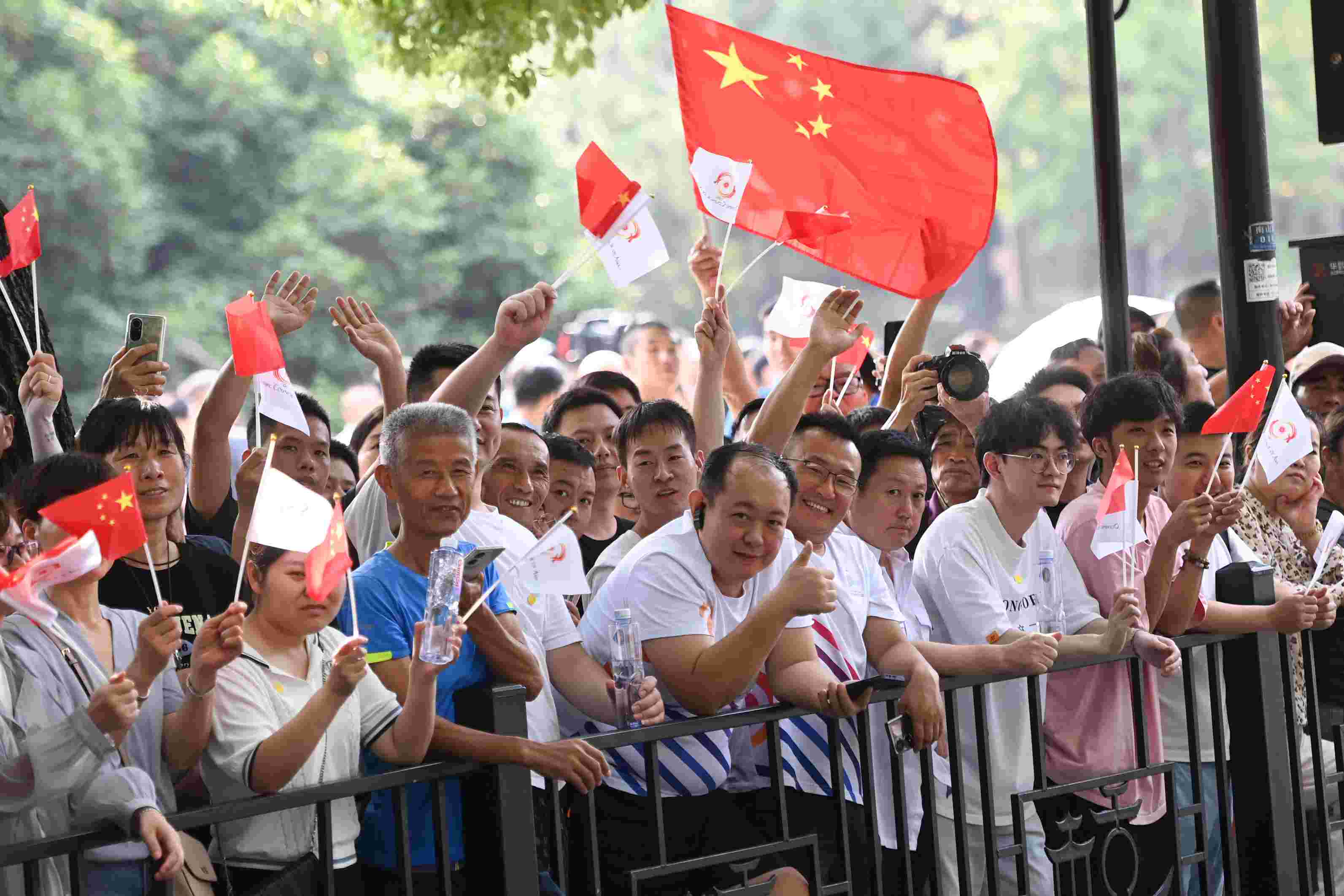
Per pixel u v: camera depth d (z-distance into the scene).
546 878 5.21
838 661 5.64
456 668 5.09
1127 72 42.72
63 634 3.97
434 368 6.49
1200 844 6.02
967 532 6.02
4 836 4.32
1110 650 5.71
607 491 6.81
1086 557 6.25
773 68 7.65
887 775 5.95
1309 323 8.56
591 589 5.96
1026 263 48.94
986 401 7.03
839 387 8.68
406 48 9.67
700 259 7.40
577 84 43.09
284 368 4.99
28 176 23.31
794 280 8.34
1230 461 6.79
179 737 4.42
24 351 6.91
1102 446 6.37
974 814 6.14
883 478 5.98
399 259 26.48
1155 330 9.02
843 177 7.68
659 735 4.88
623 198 6.11
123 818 4.04
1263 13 42.66
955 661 5.63
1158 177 43.09
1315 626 6.18
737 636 5.01
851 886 5.22
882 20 46.19
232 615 4.32
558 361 14.39
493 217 27.70
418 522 5.04
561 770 4.64
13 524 4.64
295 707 4.70
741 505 5.19
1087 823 5.86
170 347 24.64
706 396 7.17
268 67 26.59
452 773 4.57
